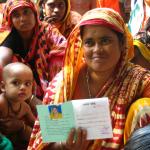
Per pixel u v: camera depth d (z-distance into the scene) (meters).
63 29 4.48
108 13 2.27
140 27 3.83
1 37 3.89
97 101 2.10
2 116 3.04
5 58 3.66
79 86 2.44
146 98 2.24
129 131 2.20
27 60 3.83
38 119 2.41
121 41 2.34
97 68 2.29
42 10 4.74
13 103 3.05
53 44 3.81
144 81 2.30
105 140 2.24
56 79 2.47
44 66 3.80
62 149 2.33
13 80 3.02
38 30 3.83
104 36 2.25
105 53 2.26
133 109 2.21
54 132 2.18
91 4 5.50
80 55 2.46
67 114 2.13
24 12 3.70
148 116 2.17
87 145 2.26
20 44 3.86
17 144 3.07
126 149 1.42
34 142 2.42
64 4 4.42
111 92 2.32
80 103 2.11
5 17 3.84
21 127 3.02
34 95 3.51
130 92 2.28
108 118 2.11
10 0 3.79
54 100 2.39
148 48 3.27
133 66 2.42
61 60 3.76
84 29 2.30
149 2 3.80
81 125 2.12
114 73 2.36
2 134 2.98
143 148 1.36
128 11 5.77
